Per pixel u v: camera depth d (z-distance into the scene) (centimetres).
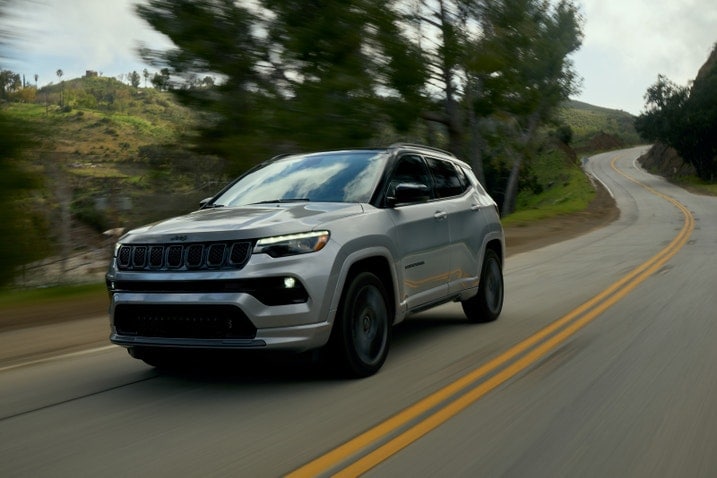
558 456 385
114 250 560
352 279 555
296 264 510
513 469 367
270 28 1809
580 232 2727
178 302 508
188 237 517
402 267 618
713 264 1349
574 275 1278
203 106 1781
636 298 966
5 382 593
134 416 476
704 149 8238
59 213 1427
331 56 1772
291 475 363
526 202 7675
